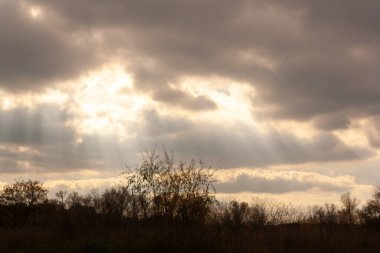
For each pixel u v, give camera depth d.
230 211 32.25
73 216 35.31
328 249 29.64
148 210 32.28
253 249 26.17
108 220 32.88
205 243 25.81
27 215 65.69
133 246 26.20
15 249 30.62
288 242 30.34
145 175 32.62
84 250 26.80
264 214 33.91
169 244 25.97
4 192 67.00
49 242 30.34
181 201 31.64
